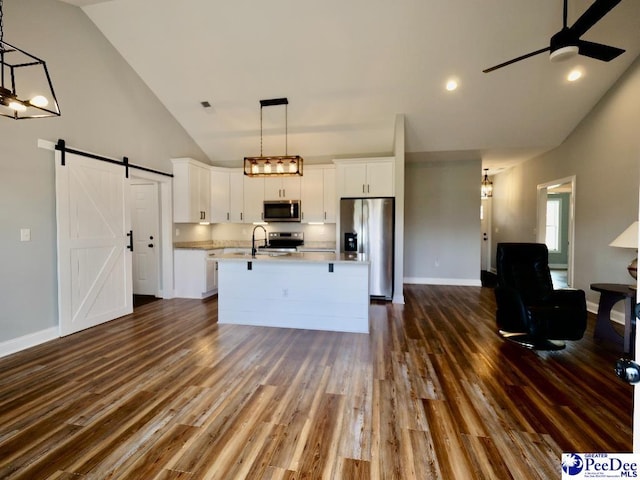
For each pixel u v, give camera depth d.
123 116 4.14
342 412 2.01
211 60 4.09
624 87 3.81
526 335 3.35
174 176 5.18
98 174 3.75
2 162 2.83
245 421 1.92
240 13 3.45
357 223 5.10
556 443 1.73
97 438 1.76
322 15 3.42
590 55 2.65
